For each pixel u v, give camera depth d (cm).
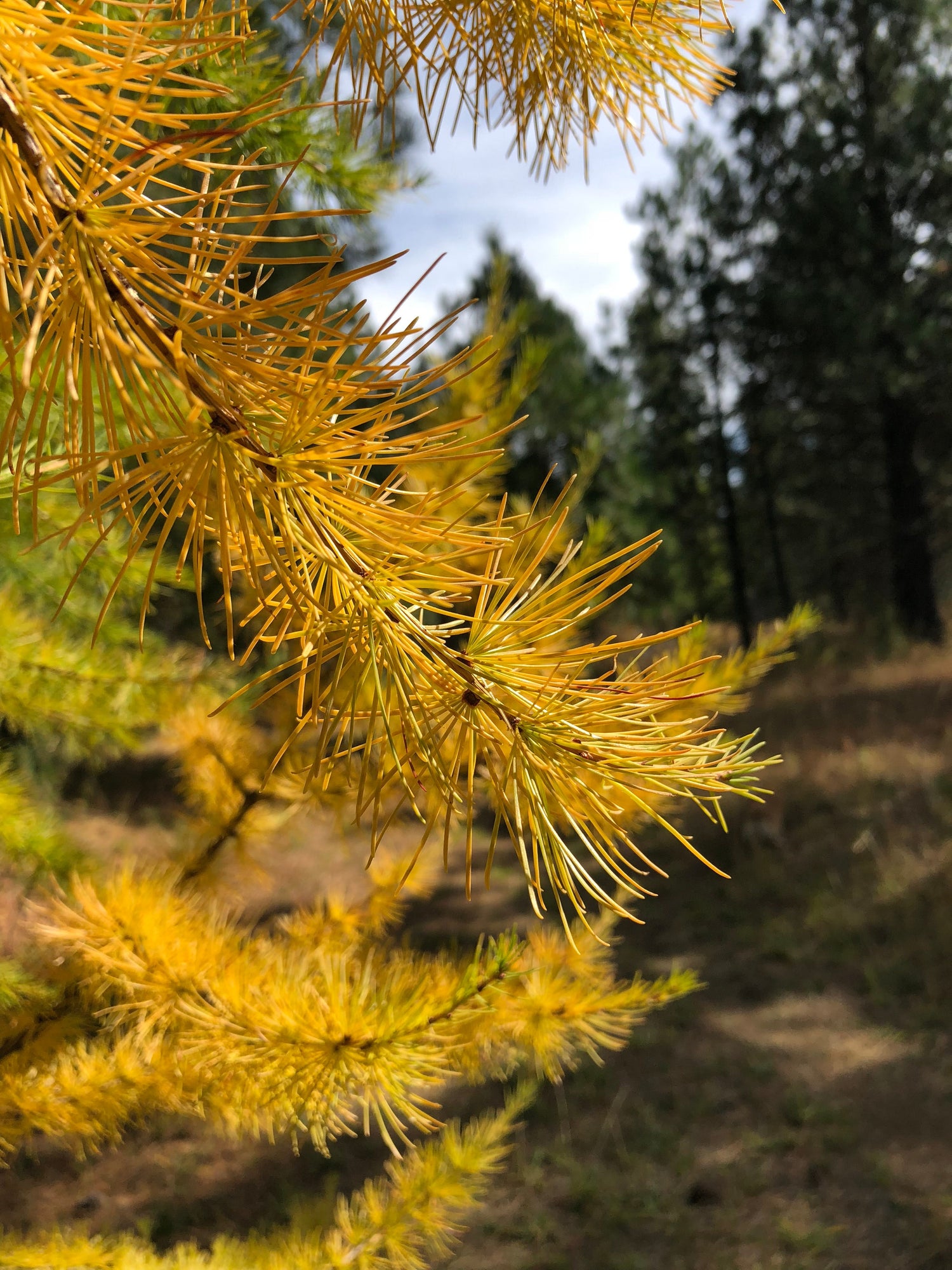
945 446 507
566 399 356
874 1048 158
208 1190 129
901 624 502
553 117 35
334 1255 49
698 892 229
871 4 454
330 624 19
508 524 21
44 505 49
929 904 202
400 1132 36
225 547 17
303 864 204
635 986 45
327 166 54
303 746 57
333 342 17
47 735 78
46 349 17
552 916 214
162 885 48
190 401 16
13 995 45
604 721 20
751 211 527
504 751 20
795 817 261
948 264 457
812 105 484
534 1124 145
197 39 15
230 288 17
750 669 49
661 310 612
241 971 41
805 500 641
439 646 20
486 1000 37
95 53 15
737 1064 157
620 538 369
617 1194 126
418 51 30
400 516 19
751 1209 121
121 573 16
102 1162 136
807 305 470
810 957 192
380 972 43
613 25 34
